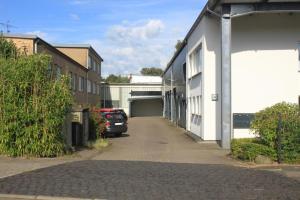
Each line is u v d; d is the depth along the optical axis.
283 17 25.73
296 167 14.61
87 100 56.75
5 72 16.45
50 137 16.48
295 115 15.86
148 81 84.44
